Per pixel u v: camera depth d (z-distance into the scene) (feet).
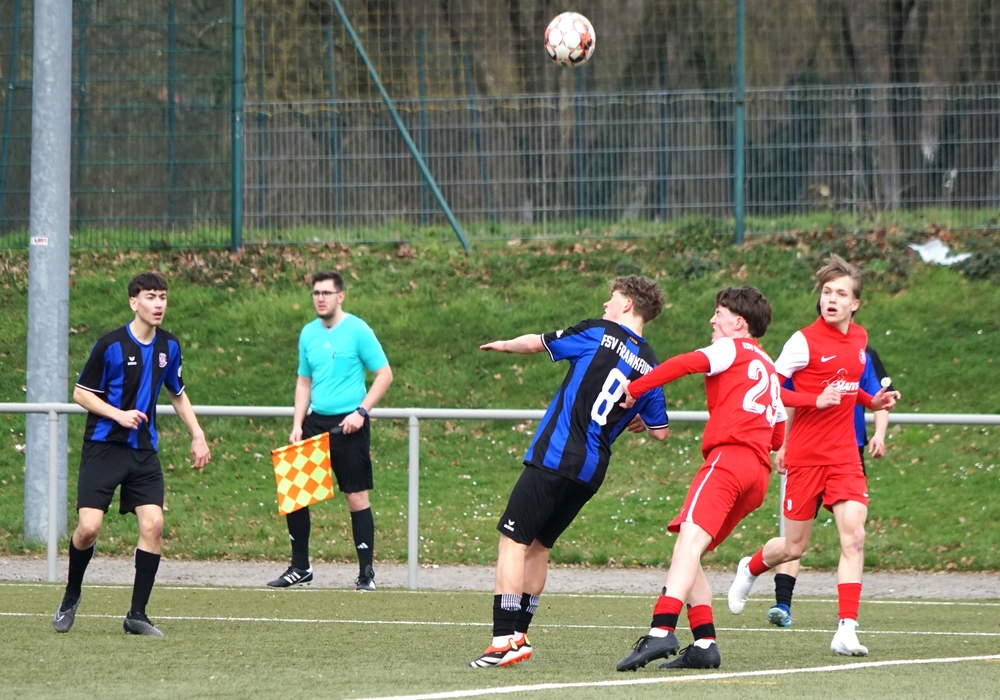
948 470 139.23
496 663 63.26
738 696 54.44
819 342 72.59
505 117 195.72
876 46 205.87
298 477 103.24
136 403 75.92
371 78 197.67
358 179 194.59
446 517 131.85
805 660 66.90
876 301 177.68
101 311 180.45
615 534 127.44
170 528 128.98
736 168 190.08
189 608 89.71
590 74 205.26
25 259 193.77
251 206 194.08
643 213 194.08
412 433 105.91
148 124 192.34
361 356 105.40
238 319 178.19
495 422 155.94
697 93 191.31
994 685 57.82
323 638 74.79
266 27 195.11
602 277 186.80
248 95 194.59
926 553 120.16
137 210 193.57
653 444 148.36
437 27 201.77
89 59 192.03
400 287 186.29
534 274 189.16
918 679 59.67
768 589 105.81
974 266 182.09
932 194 190.60
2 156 195.11
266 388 163.43
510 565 63.82
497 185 196.24
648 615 88.84
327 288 104.53
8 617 82.89
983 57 194.49
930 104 189.37
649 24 203.41
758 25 204.33
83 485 75.15
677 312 176.86
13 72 194.59
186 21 192.75
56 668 62.39
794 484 74.79
